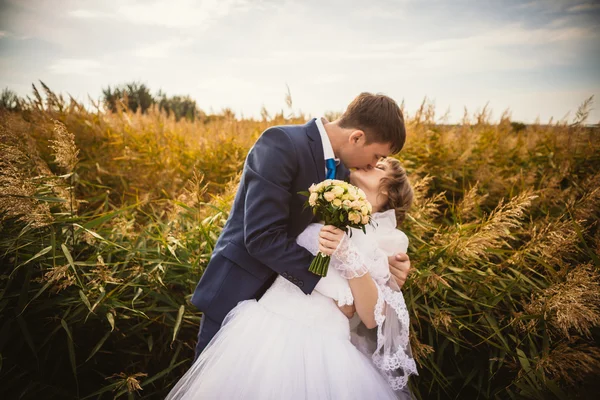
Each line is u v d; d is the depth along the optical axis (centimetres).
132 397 176
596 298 181
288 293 162
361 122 169
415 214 260
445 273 231
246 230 157
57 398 188
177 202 248
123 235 240
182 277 226
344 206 140
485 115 448
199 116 582
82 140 414
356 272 148
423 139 395
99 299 183
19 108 430
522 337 217
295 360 146
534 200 316
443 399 221
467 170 375
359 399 142
